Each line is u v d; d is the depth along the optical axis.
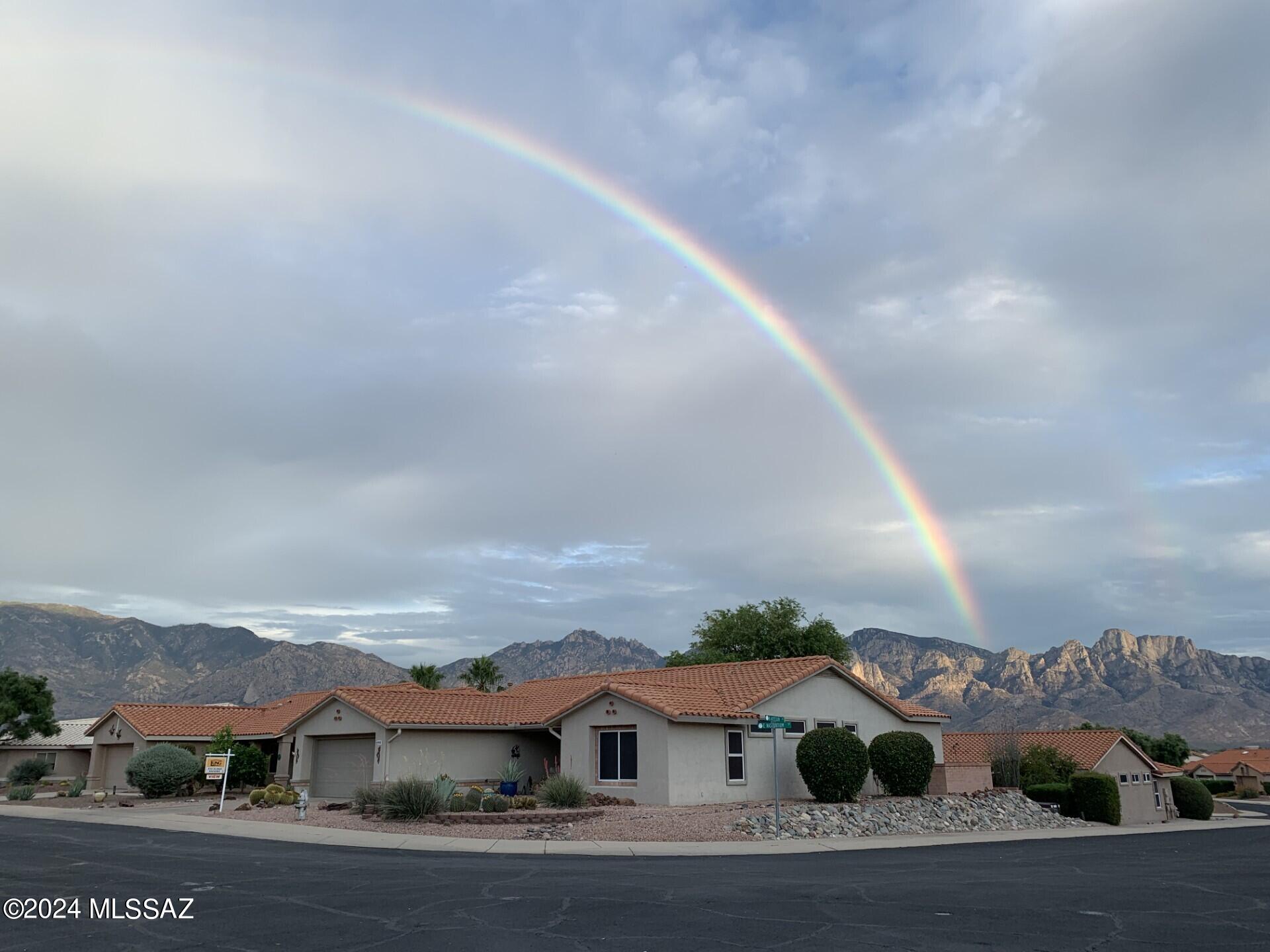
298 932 10.69
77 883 14.49
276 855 18.27
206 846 20.20
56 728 60.06
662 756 27.41
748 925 11.14
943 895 13.65
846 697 33.88
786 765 31.22
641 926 11.06
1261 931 11.23
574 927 10.96
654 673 36.88
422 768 32.19
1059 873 16.69
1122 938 10.71
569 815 23.70
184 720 45.53
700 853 19.22
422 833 22.05
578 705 30.11
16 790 40.38
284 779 39.94
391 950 9.78
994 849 21.92
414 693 35.31
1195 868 17.92
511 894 13.20
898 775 30.64
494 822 23.09
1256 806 74.56
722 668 35.06
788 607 60.50
